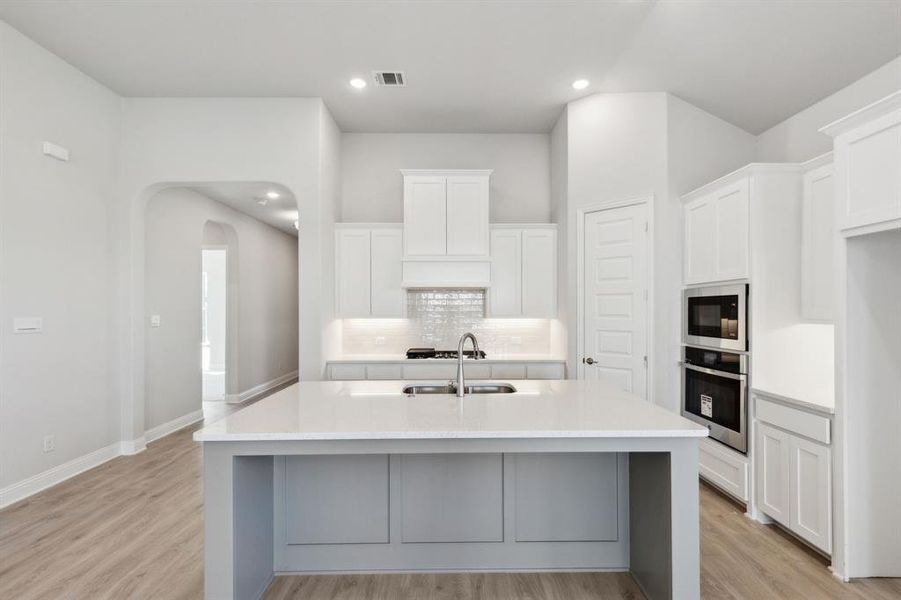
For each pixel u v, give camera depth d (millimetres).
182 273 5023
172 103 4012
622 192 3834
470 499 2221
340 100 4086
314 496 2205
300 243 4055
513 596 2041
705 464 3270
